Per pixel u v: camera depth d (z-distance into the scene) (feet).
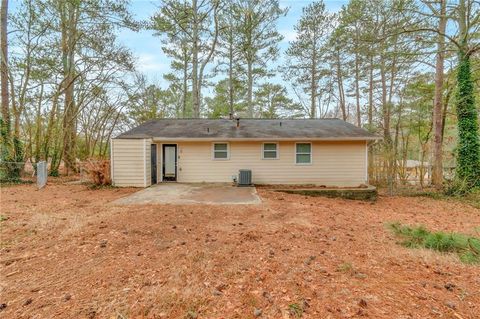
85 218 17.90
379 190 37.76
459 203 29.37
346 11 54.24
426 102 51.80
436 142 39.78
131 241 13.74
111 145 33.60
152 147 37.19
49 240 13.73
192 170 37.91
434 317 7.63
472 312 7.89
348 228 17.43
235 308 8.12
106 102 55.26
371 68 61.82
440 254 12.60
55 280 9.67
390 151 37.32
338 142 37.58
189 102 97.04
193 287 9.29
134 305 8.19
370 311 7.87
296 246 13.55
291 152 37.73
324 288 9.25
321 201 28.27
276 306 8.18
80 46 45.91
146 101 64.03
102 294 8.78
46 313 7.74
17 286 9.22
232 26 63.05
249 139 35.68
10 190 30.91
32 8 39.47
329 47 65.36
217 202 24.02
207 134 37.14
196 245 13.34
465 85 34.06
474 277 10.23
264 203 24.04
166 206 22.04
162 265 11.00
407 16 34.78
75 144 50.47
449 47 37.17
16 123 40.60
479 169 32.96
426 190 36.01
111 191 30.40
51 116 42.98
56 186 34.12
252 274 10.30
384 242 14.58
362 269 10.89
